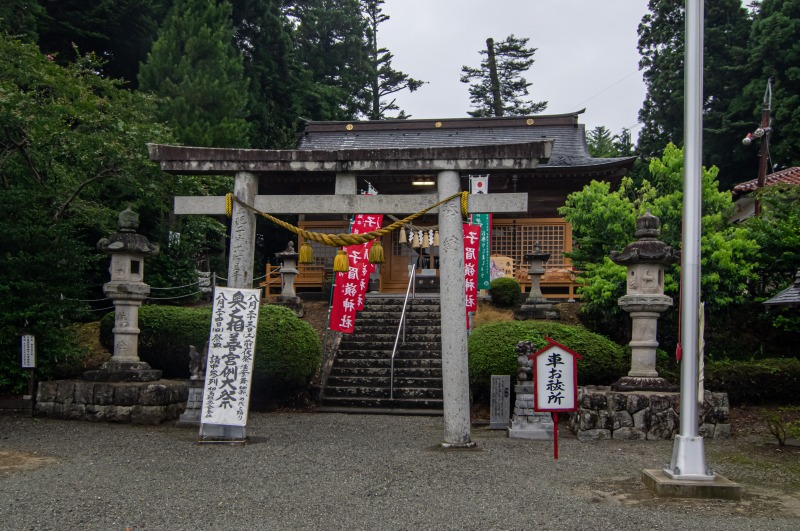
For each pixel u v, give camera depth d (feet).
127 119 49.19
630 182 52.13
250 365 29.60
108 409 34.24
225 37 73.00
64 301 38.55
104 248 36.52
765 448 30.19
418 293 68.69
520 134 88.69
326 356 49.65
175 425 33.86
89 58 50.93
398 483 22.79
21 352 35.65
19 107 41.50
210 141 63.00
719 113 97.04
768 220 51.57
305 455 27.27
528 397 33.40
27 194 38.55
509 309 61.93
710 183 46.47
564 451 29.25
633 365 34.88
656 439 32.22
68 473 23.43
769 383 38.83
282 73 94.63
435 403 43.14
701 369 22.76
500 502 20.53
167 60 66.08
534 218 76.74
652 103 107.24
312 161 31.58
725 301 43.62
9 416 34.86
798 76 87.20
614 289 45.34
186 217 65.46
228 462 25.67
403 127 93.30
